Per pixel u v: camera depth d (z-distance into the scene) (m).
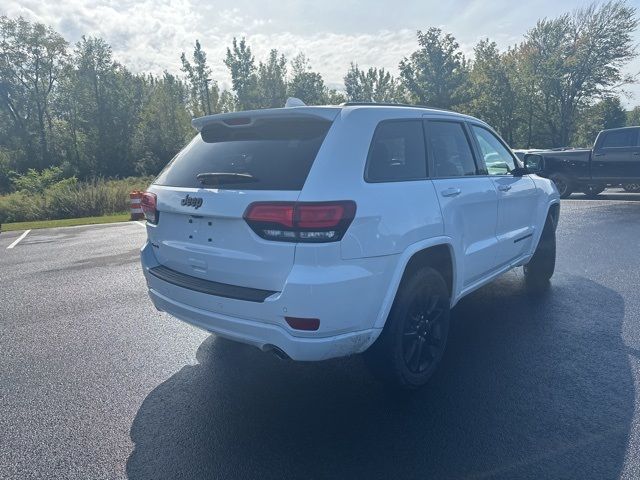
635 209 12.35
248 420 3.18
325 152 2.93
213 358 4.18
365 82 63.94
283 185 2.85
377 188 3.06
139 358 4.21
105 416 3.27
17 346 4.53
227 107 66.44
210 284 3.19
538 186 5.42
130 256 9.09
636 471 2.57
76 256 9.38
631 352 4.02
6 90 57.06
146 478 2.62
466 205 3.88
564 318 4.84
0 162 53.38
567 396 3.34
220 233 3.08
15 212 20.47
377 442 2.89
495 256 4.50
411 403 3.32
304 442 2.91
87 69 56.38
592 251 7.71
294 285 2.73
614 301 5.32
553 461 2.66
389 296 3.09
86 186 22.22
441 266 3.83
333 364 4.00
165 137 59.28
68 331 4.91
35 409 3.37
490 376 3.66
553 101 38.16
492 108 38.91
